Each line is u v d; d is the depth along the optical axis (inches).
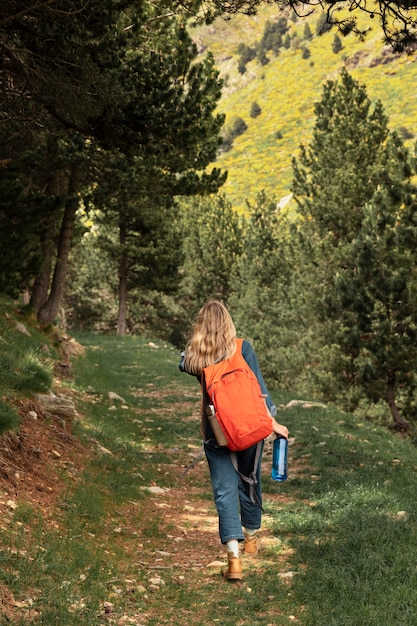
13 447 258.2
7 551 169.3
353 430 519.8
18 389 342.0
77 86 422.0
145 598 179.8
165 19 525.3
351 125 1153.4
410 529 239.8
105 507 258.1
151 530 246.5
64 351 712.4
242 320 1819.6
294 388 1379.2
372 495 297.4
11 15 378.3
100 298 2071.9
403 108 6471.5
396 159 753.6
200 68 475.5
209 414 185.9
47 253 832.9
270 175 6683.1
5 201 508.4
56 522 213.6
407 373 853.8
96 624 152.4
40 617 142.5
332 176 1187.3
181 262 1732.3
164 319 2208.4
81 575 180.4
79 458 309.4
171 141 473.1
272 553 227.1
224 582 196.9
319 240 1167.0
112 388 685.9
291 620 169.2
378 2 303.0
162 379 810.8
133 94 439.5
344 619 163.5
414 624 161.2
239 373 186.9
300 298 1183.6
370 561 203.0
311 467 389.4
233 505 191.6
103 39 416.5
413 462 431.5
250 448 189.6
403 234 749.3
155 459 397.1
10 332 524.7
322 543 228.8
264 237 1895.9
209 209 2383.1
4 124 545.0
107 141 474.6
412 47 307.9
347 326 925.8
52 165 639.8
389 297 835.4
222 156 7632.9
